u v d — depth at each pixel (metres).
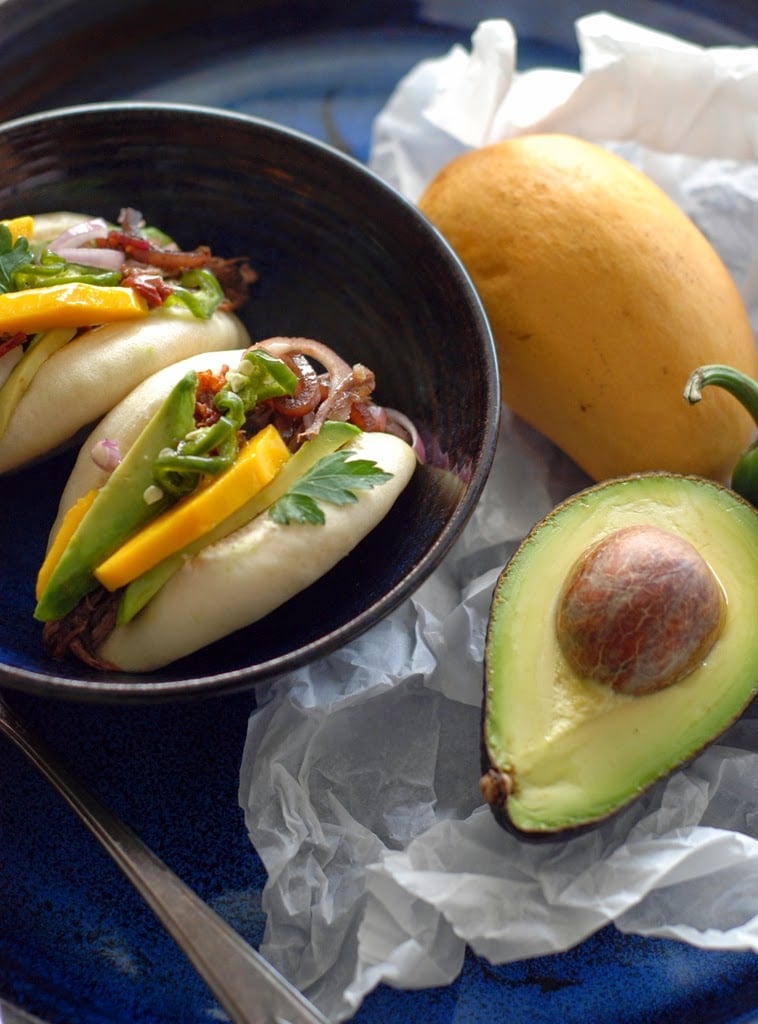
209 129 0.36
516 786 0.28
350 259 0.37
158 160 0.37
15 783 0.32
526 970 0.30
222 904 0.31
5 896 0.31
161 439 0.31
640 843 0.30
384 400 0.36
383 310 0.36
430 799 0.33
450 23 0.45
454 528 0.30
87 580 0.31
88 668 0.31
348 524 0.31
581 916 0.30
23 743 0.32
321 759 0.33
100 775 0.32
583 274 0.35
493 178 0.36
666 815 0.31
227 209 0.38
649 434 0.35
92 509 0.31
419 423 0.35
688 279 0.35
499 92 0.41
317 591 0.33
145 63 0.43
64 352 0.33
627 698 0.29
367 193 0.35
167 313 0.34
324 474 0.31
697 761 0.32
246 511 0.31
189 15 0.44
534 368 0.35
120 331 0.33
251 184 0.37
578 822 0.28
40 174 0.36
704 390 0.34
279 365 0.32
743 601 0.30
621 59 0.40
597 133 0.41
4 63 0.42
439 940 0.30
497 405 0.32
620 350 0.35
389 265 0.36
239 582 0.30
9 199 0.36
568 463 0.38
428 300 0.35
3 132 0.35
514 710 0.29
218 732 0.33
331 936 0.30
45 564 0.31
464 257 0.36
